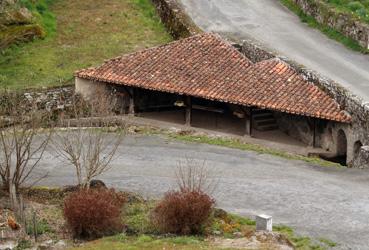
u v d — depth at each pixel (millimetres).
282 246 27531
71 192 32938
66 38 57375
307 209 32375
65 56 54531
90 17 60531
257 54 51469
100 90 49531
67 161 38781
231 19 57781
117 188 34969
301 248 27859
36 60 53688
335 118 42219
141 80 48000
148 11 61750
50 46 55938
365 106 40375
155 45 56406
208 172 37594
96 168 32688
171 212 29250
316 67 48000
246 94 45312
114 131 44688
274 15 58688
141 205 32156
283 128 47344
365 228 30141
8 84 50000
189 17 57594
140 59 49906
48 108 47938
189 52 49750
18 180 32938
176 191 32219
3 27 55281
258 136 46562
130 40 57219
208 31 55344
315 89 44812
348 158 42250
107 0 63344
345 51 51188
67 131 39406
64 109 47969
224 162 39781
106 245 27594
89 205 28984
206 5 60250
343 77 46156
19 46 55438
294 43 52938
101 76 48906
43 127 43344
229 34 55000
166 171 38031
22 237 28438
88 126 42781
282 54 50406
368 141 40062
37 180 35812
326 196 34125
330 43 52781
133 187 35312
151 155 40906
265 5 60750
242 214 31750
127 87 49438
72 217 28781
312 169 38750
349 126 41969
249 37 54344
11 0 56969
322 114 42688
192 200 29391
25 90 48281
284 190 34969
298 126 45781
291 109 43500
